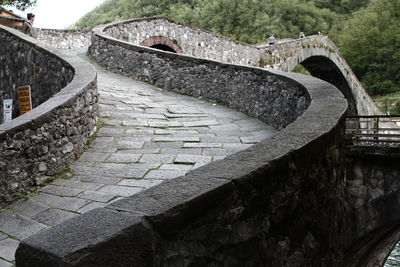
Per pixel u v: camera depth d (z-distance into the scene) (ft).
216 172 6.42
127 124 20.25
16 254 4.69
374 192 20.84
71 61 23.98
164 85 32.94
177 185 5.92
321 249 8.93
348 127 22.79
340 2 237.66
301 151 7.78
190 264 5.32
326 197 9.30
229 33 172.14
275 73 21.30
